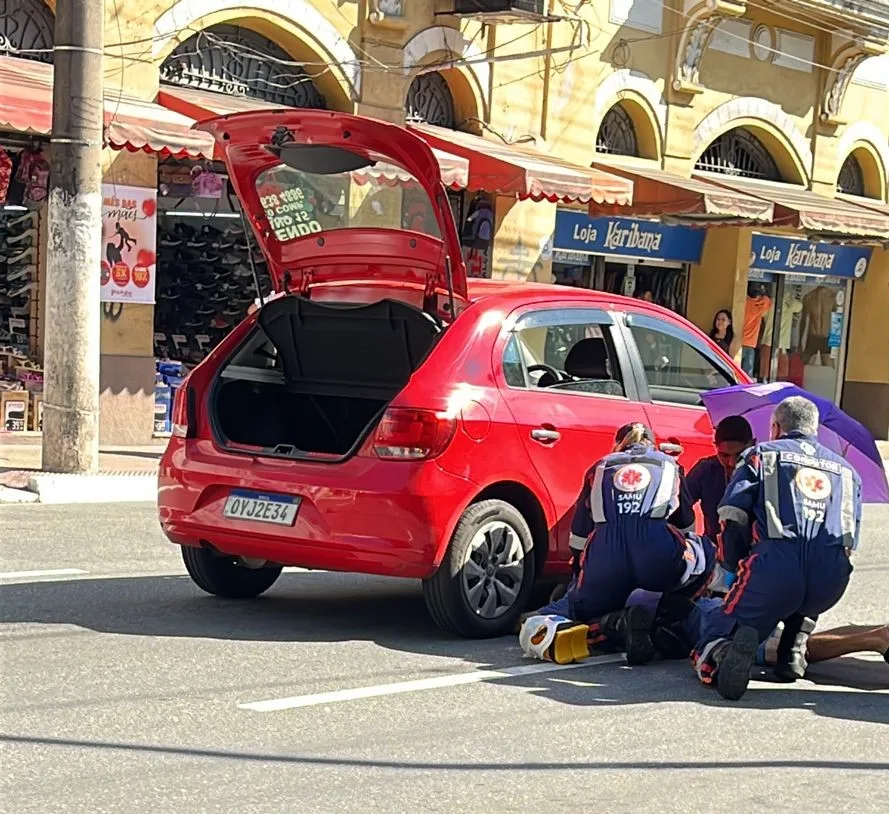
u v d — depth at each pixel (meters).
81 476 12.84
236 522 7.60
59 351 12.89
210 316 16.98
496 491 7.73
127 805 4.79
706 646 6.94
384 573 7.31
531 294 8.16
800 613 6.89
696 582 7.52
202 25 16.36
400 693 6.47
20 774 5.06
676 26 21.91
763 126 23.70
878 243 24.75
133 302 15.94
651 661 7.46
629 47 21.27
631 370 8.48
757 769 5.62
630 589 7.37
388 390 8.12
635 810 5.02
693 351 8.90
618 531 7.28
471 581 7.56
